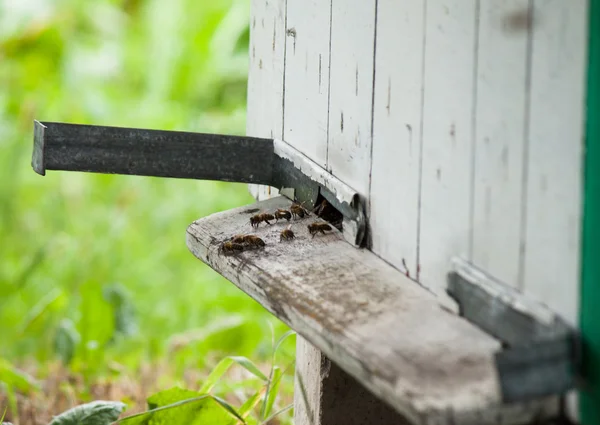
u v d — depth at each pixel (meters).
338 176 0.98
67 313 1.56
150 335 1.62
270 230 0.99
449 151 0.86
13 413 1.28
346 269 0.92
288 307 0.88
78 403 1.33
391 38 0.91
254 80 1.11
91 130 0.99
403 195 0.91
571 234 0.79
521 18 0.80
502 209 0.82
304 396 1.05
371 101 0.94
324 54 0.99
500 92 0.82
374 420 1.03
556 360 0.78
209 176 1.03
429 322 0.85
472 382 0.79
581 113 0.78
